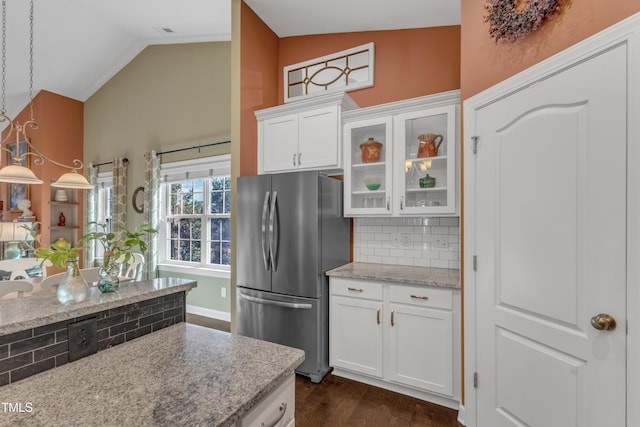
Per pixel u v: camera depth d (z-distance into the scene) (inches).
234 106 111.5
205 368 36.8
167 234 172.6
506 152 63.2
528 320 58.8
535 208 57.2
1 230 118.4
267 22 123.3
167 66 171.2
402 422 75.8
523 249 59.6
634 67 43.2
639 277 42.4
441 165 93.7
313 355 92.8
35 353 35.7
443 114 90.9
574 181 50.8
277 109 111.7
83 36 161.8
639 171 42.6
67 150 205.9
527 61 61.3
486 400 68.6
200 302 157.8
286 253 96.9
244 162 112.5
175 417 27.6
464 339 74.1
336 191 103.9
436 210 91.2
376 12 105.7
